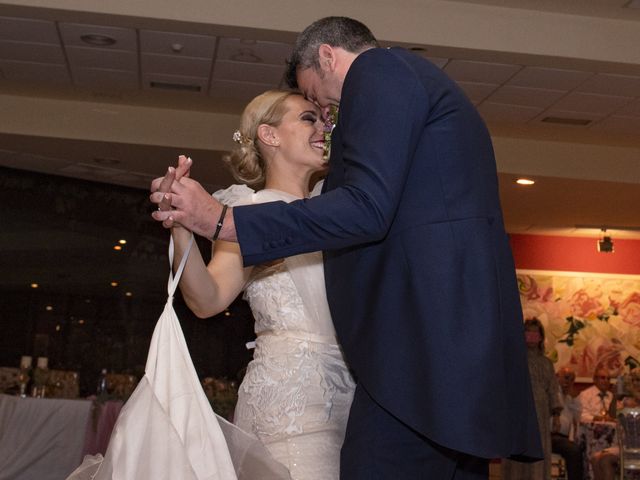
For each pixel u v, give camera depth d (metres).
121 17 6.88
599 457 8.66
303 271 2.34
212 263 2.32
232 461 1.95
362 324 1.89
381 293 1.85
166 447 1.83
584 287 13.27
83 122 9.29
